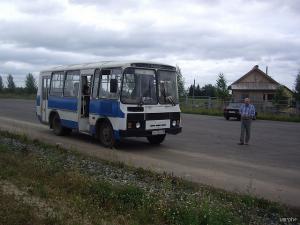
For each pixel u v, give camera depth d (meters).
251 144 16.97
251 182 9.45
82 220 6.07
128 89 13.75
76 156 12.02
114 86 13.70
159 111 14.31
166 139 17.72
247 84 68.75
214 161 12.39
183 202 7.00
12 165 9.80
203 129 23.14
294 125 30.17
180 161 12.24
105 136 14.61
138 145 15.52
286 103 43.88
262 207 7.49
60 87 17.50
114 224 6.06
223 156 13.41
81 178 8.45
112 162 11.15
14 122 23.36
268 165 12.00
